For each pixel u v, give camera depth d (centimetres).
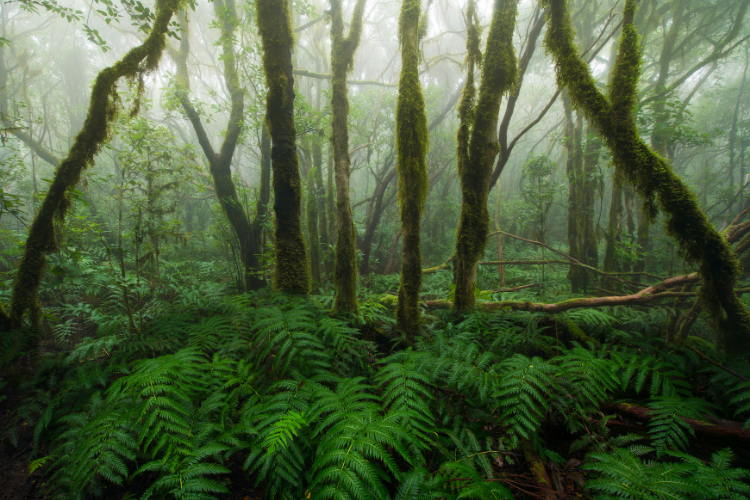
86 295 618
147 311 460
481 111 337
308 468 200
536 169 687
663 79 775
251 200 709
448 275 748
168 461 191
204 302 476
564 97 739
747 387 249
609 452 213
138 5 382
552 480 205
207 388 254
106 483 215
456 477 180
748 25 962
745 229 388
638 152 294
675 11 756
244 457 232
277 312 312
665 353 310
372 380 287
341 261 381
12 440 246
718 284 285
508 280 821
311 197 728
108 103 386
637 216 906
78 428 230
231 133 617
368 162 966
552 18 329
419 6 319
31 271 356
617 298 389
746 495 168
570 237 672
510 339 329
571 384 242
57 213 373
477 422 246
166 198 856
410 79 318
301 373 269
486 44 340
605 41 353
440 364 260
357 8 397
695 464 181
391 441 177
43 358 343
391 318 394
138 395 223
